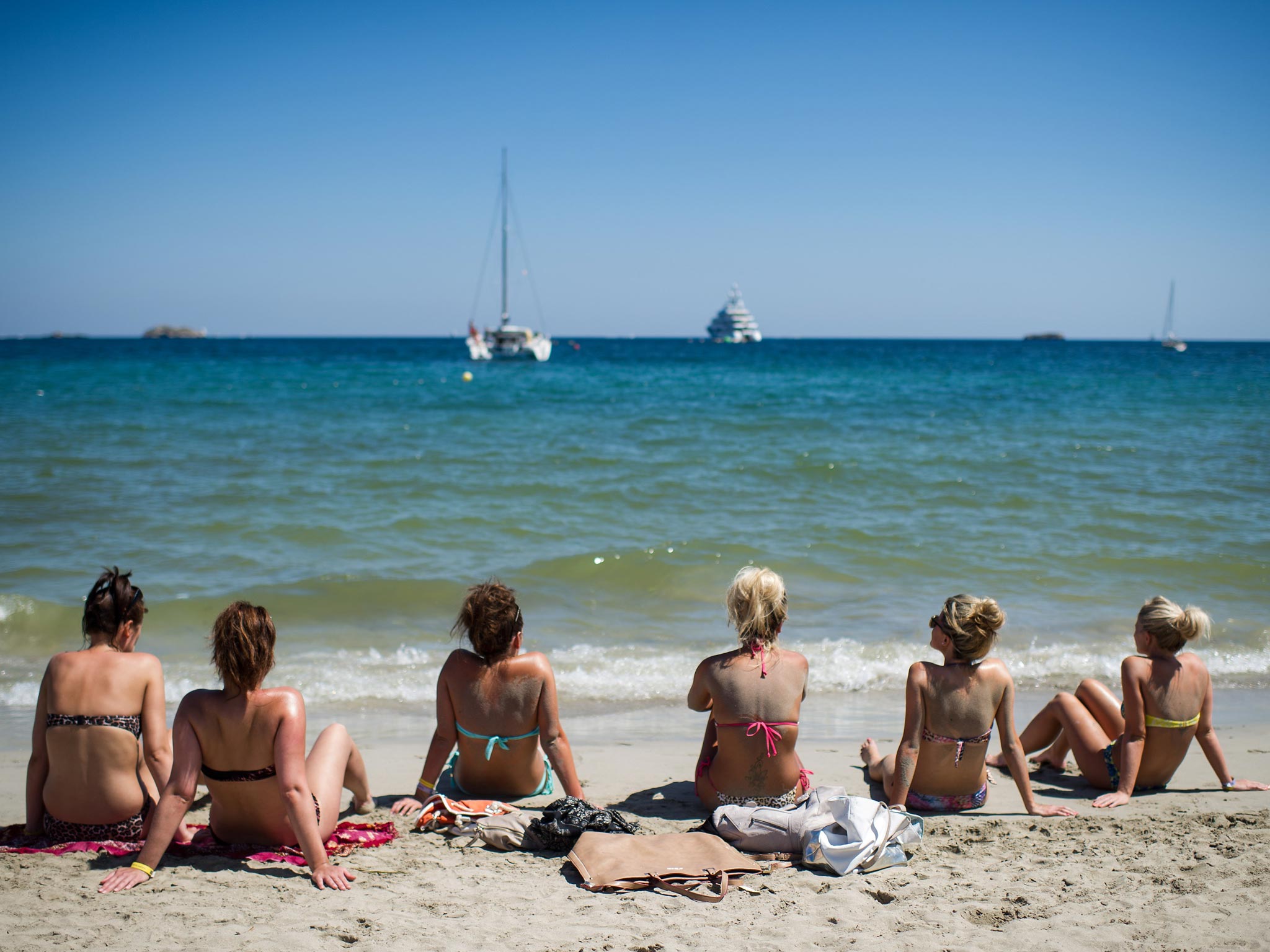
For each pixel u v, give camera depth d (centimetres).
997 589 956
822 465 1659
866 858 362
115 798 366
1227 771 471
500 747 430
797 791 421
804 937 303
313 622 827
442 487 1438
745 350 13150
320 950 288
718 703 418
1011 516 1273
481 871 361
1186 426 2344
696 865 357
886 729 607
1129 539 1148
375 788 477
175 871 348
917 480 1541
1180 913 318
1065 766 514
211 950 285
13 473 1472
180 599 838
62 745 363
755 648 421
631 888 342
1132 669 455
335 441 1947
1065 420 2514
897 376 5188
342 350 11800
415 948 291
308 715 621
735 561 1031
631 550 1066
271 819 362
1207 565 1021
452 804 411
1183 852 376
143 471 1520
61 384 3597
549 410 2802
